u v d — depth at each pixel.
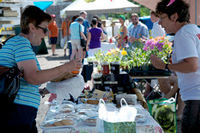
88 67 5.44
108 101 3.36
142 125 2.55
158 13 2.34
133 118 2.31
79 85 2.69
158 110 3.52
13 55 2.05
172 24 2.29
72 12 10.80
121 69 4.32
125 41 8.24
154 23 5.89
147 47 3.82
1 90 1.93
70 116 2.77
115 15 23.97
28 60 2.03
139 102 3.34
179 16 2.24
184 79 2.28
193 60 2.11
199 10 4.46
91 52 8.87
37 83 2.06
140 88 5.48
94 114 2.79
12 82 1.95
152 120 2.70
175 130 3.52
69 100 3.39
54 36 13.09
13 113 2.02
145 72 3.68
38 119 4.66
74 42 9.52
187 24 2.25
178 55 2.19
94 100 3.33
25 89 2.09
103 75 3.85
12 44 2.06
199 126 2.25
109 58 4.42
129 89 3.69
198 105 2.22
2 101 1.96
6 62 2.05
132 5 10.97
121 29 8.36
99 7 10.82
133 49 4.62
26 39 2.09
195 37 2.16
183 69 2.13
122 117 2.29
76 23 9.39
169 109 3.52
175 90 4.70
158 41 3.76
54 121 2.64
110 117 2.30
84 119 2.68
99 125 2.41
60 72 2.12
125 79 3.80
